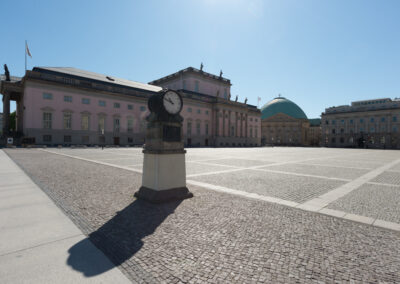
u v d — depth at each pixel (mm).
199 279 3117
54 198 7098
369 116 89125
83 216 5570
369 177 12266
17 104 58281
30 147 40906
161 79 86125
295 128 120375
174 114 7367
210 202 6961
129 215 5719
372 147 87438
